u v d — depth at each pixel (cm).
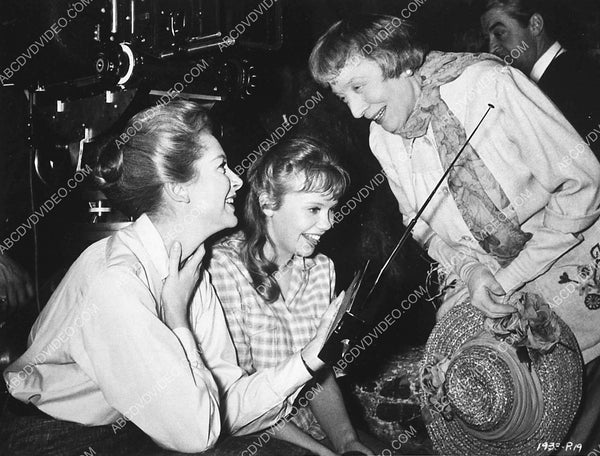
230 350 148
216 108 220
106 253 133
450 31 209
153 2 192
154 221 136
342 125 227
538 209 204
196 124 135
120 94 186
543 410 201
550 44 198
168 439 124
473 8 206
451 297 217
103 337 124
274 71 235
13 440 131
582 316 200
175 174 132
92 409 135
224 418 136
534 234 204
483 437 206
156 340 123
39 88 204
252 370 163
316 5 226
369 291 132
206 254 162
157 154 132
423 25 211
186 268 134
